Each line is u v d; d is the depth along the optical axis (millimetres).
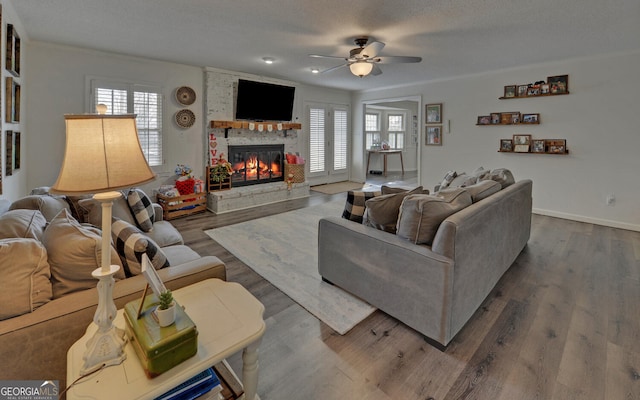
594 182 4602
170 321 1062
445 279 1838
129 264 1525
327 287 2682
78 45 4043
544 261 3248
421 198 2080
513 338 2037
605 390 1613
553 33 3473
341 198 6422
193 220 4777
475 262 2096
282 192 6141
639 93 4152
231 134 5797
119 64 4516
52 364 1181
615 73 4297
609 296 2547
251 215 5078
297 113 6934
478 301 2221
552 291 2637
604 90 4398
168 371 1008
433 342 1960
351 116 8281
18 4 2816
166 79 4980
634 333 2074
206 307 1329
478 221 2086
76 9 2918
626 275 2920
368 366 1796
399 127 11289
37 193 2598
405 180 9102
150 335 1018
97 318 1051
